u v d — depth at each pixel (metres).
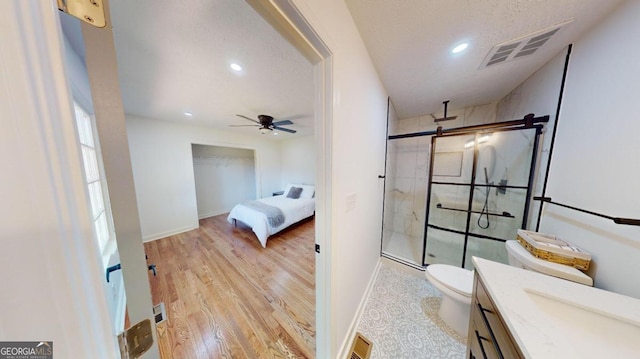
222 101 2.29
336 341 1.14
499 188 2.03
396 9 1.01
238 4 0.96
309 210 3.95
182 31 1.13
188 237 3.27
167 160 3.31
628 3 0.93
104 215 1.29
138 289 0.38
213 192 4.75
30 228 0.23
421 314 1.60
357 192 1.35
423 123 2.96
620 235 0.93
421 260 2.37
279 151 5.32
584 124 1.17
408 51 1.37
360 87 1.26
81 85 0.68
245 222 3.30
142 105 2.44
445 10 1.02
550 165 1.45
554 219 1.38
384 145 2.19
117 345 0.34
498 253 2.07
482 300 0.90
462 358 1.25
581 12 1.02
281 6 0.61
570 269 1.09
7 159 0.21
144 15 1.01
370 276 1.90
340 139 1.00
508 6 0.99
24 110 0.22
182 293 1.88
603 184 1.03
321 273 1.04
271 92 2.03
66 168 0.25
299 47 0.80
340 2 0.93
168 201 3.35
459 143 2.33
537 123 1.58
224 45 1.27
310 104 2.38
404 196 3.20
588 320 0.73
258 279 2.11
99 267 0.30
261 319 1.57
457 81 1.83
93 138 1.21
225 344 1.36
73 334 0.27
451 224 2.41
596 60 1.10
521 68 1.60
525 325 0.63
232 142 4.21
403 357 1.26
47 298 0.25
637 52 0.90
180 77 1.69
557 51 1.38
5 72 0.20
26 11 0.22
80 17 0.29
